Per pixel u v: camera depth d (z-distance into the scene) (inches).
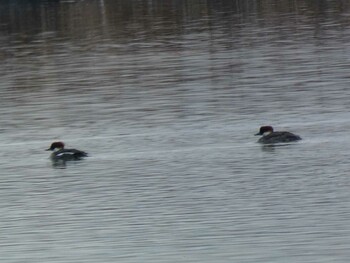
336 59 2233.0
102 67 2322.8
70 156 1472.7
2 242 1149.1
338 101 1774.1
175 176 1370.6
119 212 1234.0
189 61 2330.2
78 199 1299.2
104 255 1085.8
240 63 2256.4
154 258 1068.5
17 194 1338.6
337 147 1456.7
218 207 1231.5
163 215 1213.1
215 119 1680.6
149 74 2183.8
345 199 1233.4
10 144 1599.4
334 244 1079.6
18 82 2190.0
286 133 1488.7
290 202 1235.2
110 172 1406.3
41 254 1101.7
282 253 1061.8
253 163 1407.5
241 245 1093.1
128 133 1615.4
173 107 1800.0
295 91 1889.8
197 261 1053.2
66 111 1825.8
